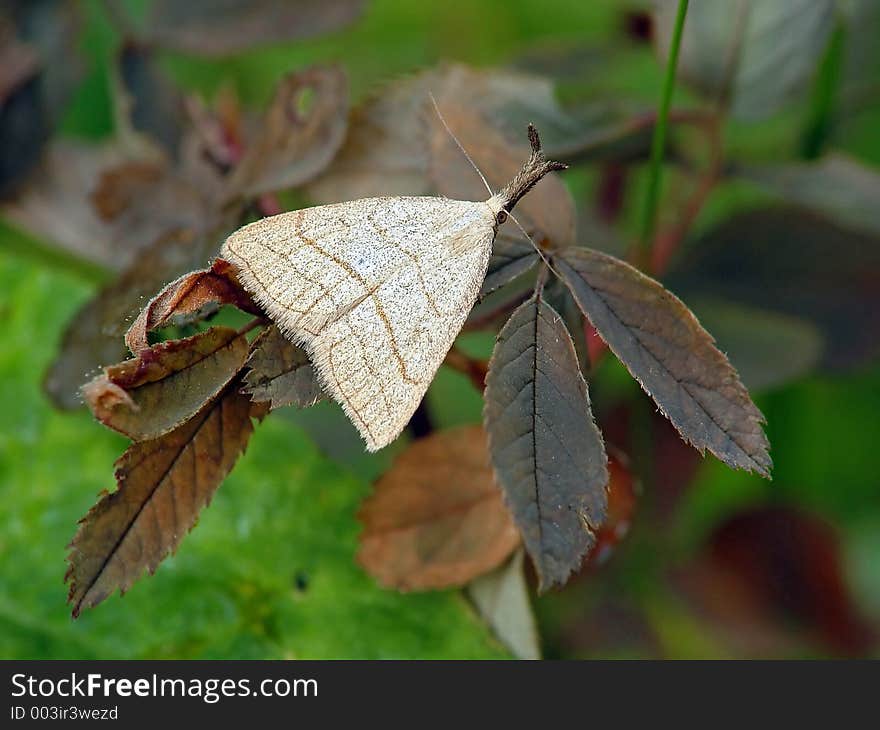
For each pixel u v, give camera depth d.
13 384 0.16
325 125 0.15
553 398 0.13
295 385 0.13
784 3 0.16
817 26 0.16
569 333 0.14
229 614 0.15
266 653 0.15
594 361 0.15
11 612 0.15
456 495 0.15
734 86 0.16
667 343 0.13
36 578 0.15
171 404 0.13
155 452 0.13
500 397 0.13
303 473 0.15
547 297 0.14
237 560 0.15
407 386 0.14
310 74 0.15
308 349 0.14
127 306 0.15
